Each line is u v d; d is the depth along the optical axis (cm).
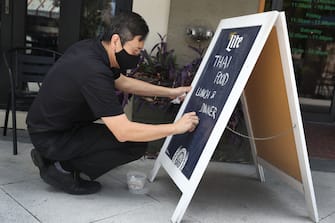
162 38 366
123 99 321
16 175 273
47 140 238
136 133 217
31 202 236
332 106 536
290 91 221
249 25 226
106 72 215
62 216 223
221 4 369
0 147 326
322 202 277
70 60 223
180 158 240
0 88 386
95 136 238
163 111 329
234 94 207
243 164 344
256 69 247
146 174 296
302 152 228
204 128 224
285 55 215
